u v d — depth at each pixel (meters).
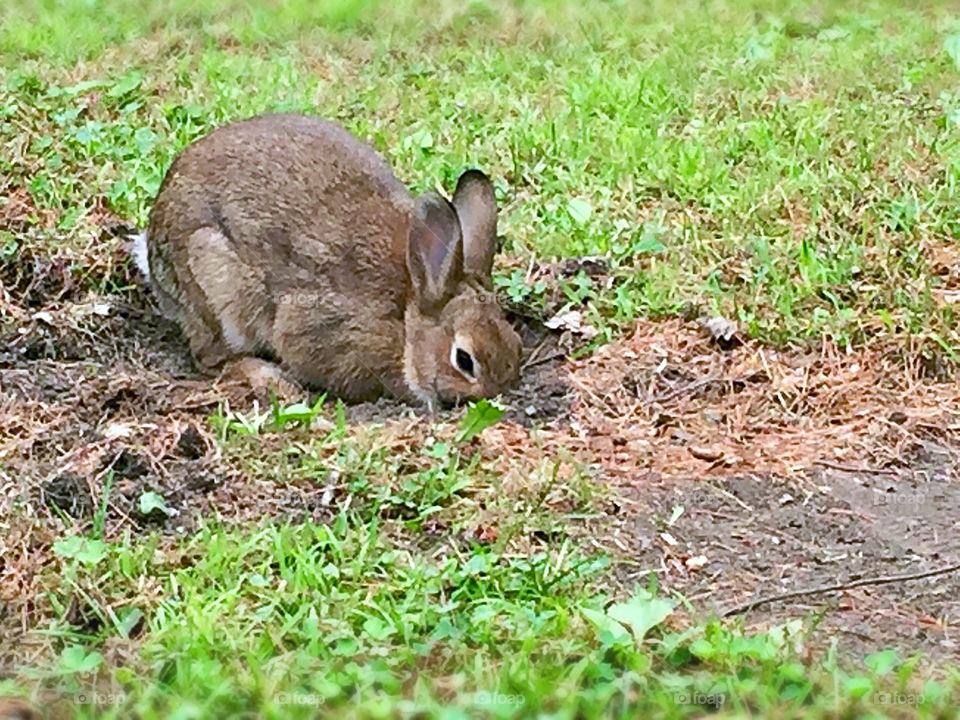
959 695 6.65
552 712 6.34
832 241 11.78
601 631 7.01
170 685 6.61
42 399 9.65
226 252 10.38
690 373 10.28
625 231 11.98
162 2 19.27
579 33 17.92
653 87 15.13
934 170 12.94
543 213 12.25
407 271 10.15
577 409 9.83
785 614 7.59
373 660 6.81
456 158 13.23
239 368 10.39
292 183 10.45
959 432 9.66
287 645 7.04
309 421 9.28
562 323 10.82
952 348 10.44
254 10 18.97
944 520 8.68
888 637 7.38
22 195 12.29
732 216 12.12
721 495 8.80
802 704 6.52
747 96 14.98
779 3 19.75
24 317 10.75
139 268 11.38
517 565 7.70
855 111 14.39
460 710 6.19
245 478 8.61
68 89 14.61
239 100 14.62
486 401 9.03
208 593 7.33
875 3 19.94
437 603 7.41
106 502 8.24
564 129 13.82
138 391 9.75
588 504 8.47
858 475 9.16
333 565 7.69
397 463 8.74
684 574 7.95
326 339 10.20
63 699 6.53
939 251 11.65
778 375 10.18
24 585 7.49
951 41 16.67
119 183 12.34
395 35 17.92
